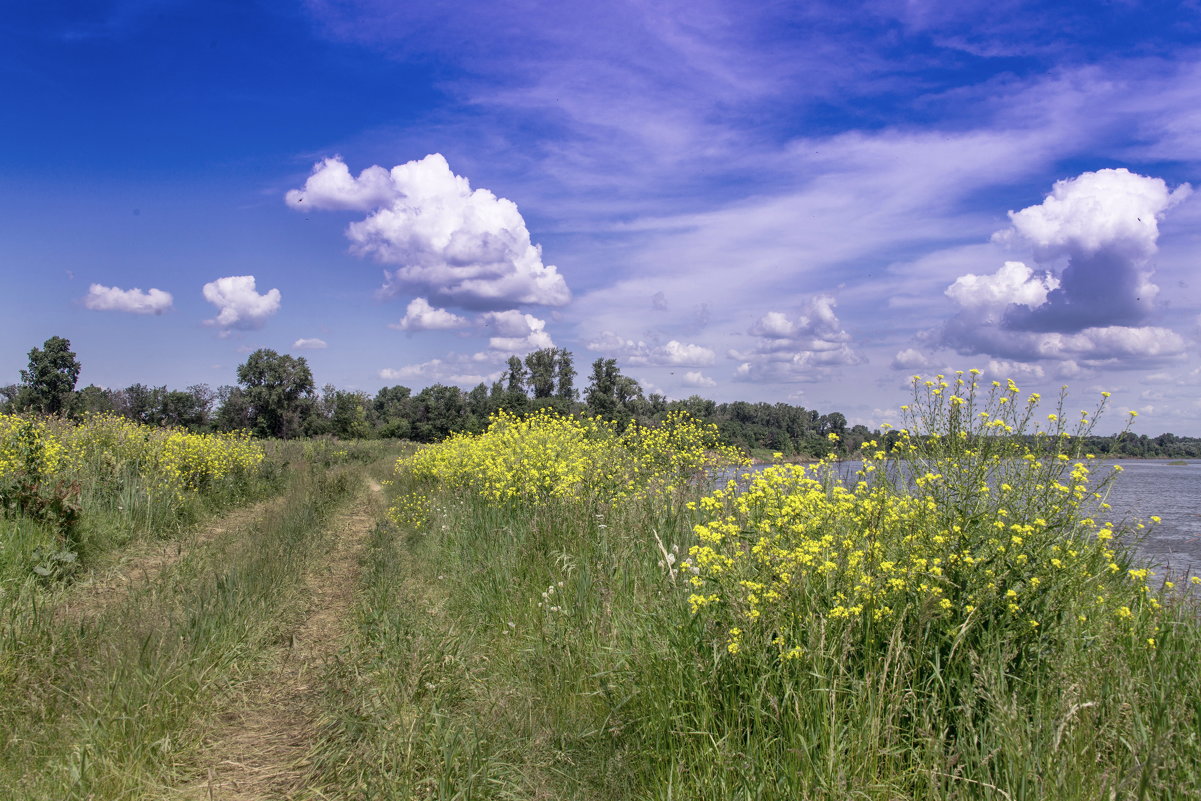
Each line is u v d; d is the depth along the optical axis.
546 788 3.32
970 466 3.81
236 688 4.58
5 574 6.15
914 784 2.88
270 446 26.44
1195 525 7.14
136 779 3.36
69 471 9.94
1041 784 2.60
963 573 3.41
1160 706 2.92
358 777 3.40
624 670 4.11
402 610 5.62
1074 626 3.34
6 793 3.19
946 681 3.16
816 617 3.43
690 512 6.24
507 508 8.95
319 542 9.09
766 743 3.12
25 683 4.12
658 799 3.11
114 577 7.23
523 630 5.12
